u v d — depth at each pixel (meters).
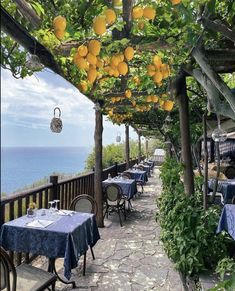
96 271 3.59
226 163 9.37
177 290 3.13
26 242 2.98
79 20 1.72
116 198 6.00
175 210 3.48
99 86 3.39
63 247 2.91
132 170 10.65
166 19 1.82
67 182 5.27
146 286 3.22
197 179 4.69
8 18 1.24
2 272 1.98
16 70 2.28
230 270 2.51
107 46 1.80
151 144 26.33
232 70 2.66
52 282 2.53
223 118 5.07
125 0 1.46
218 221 3.33
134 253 4.19
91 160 14.69
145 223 5.86
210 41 2.31
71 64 2.38
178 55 2.24
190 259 2.99
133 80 3.18
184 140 3.56
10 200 3.37
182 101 3.49
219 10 2.03
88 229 3.51
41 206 4.22
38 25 1.72
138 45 1.92
